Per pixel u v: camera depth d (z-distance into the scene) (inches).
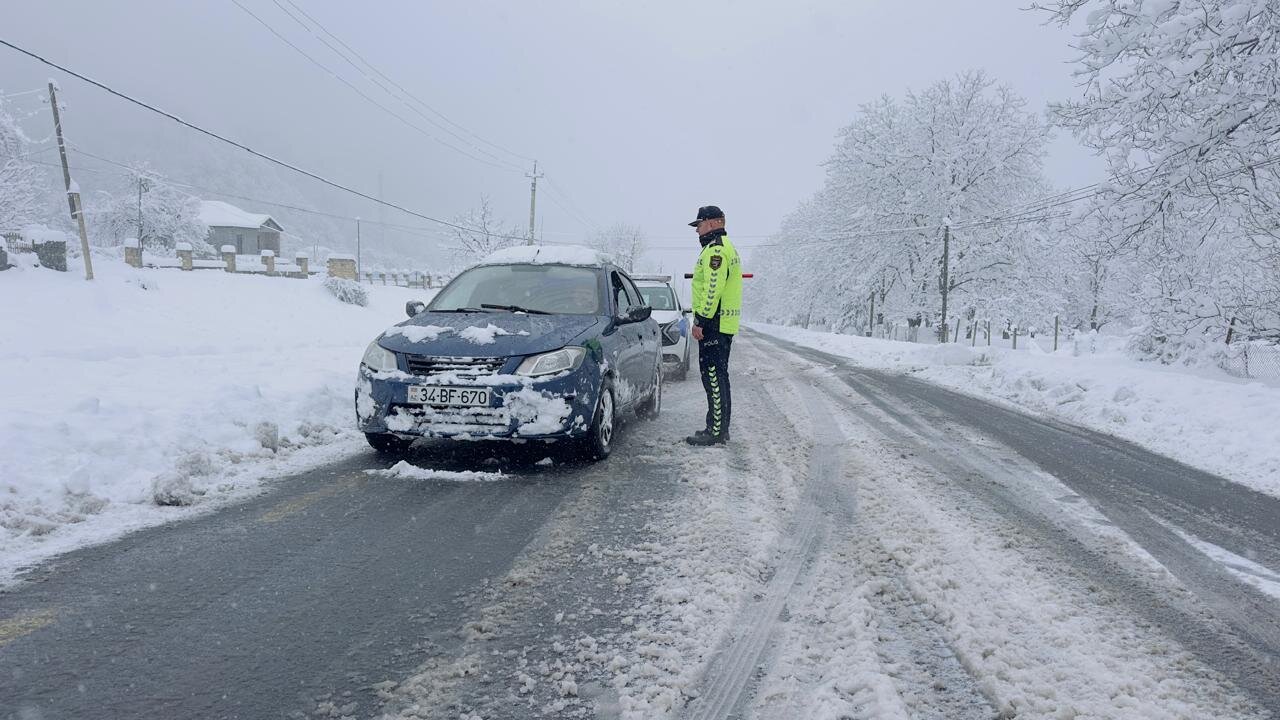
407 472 166.2
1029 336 1339.8
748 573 106.1
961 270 1291.8
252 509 137.9
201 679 74.4
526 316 191.6
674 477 165.9
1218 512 156.8
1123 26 356.5
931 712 69.9
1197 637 90.3
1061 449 225.5
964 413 298.5
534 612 92.3
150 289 710.5
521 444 195.2
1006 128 1253.1
